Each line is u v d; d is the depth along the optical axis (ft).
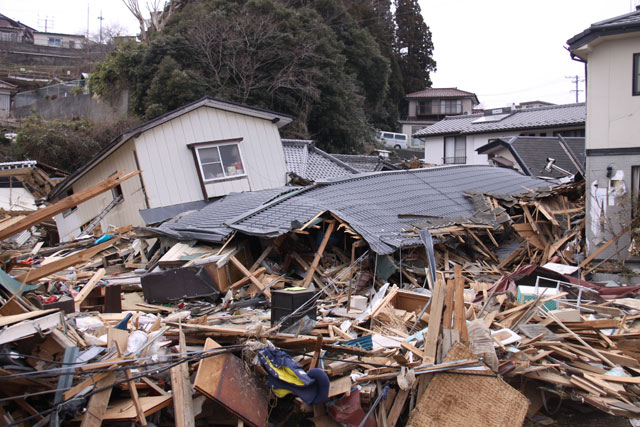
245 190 59.36
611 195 40.65
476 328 22.39
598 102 41.06
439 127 111.34
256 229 38.22
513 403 20.40
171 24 103.55
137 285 38.34
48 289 33.58
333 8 114.52
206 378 19.44
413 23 162.30
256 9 96.32
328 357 22.90
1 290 22.41
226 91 91.35
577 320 26.61
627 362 23.97
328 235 37.86
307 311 24.26
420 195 49.60
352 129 103.76
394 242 37.17
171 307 34.32
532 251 45.32
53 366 18.79
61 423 18.13
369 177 52.47
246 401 20.29
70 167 92.43
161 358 21.22
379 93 122.83
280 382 20.21
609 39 40.19
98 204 64.95
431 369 20.10
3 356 17.67
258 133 61.26
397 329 27.32
